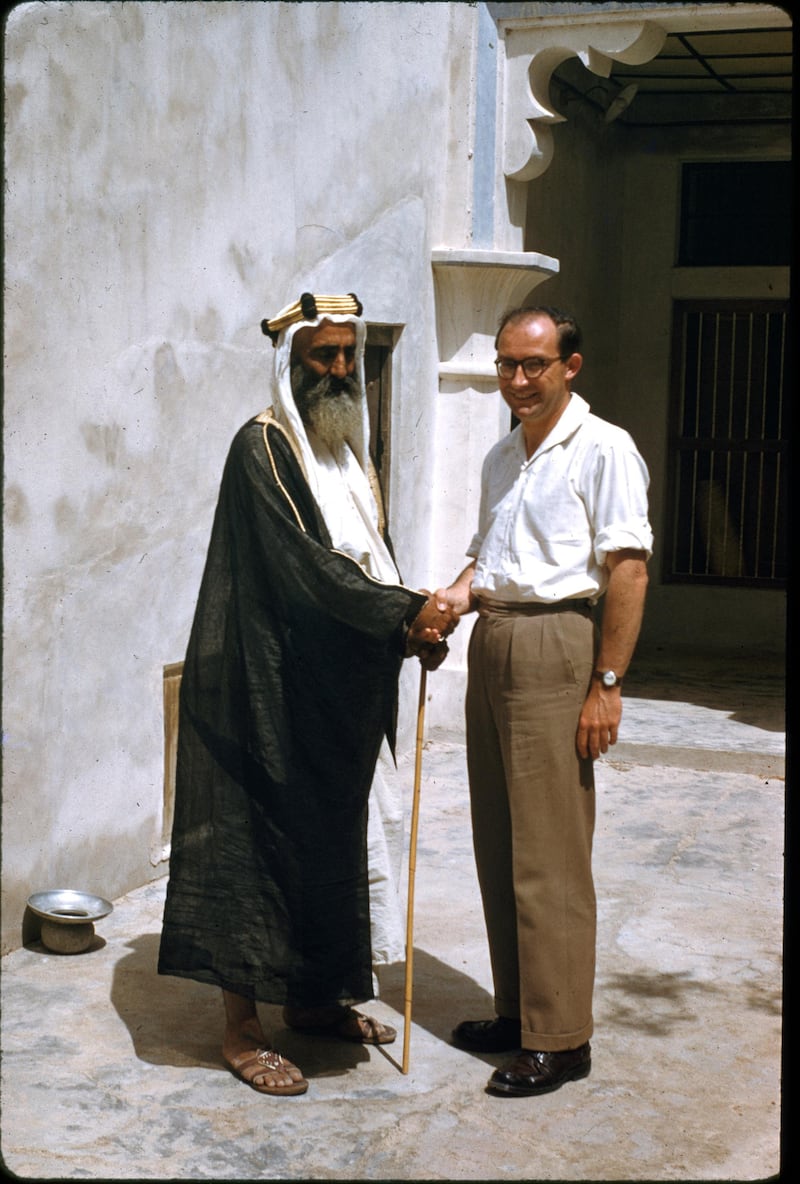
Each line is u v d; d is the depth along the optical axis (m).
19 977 4.44
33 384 4.53
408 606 3.61
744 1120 3.63
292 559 3.58
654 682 10.11
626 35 7.50
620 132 11.59
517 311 3.68
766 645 11.63
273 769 3.62
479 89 7.63
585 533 3.67
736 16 7.35
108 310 4.87
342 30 6.39
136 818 5.27
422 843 5.98
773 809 6.70
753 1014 4.32
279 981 3.64
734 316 11.62
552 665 3.65
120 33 4.82
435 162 7.47
